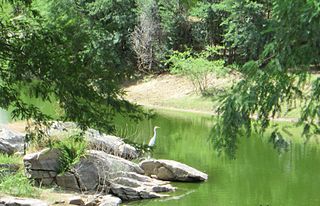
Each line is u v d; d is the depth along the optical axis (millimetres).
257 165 17469
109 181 13828
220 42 38250
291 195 14031
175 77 36281
